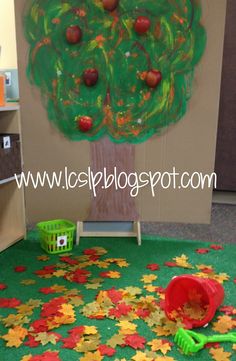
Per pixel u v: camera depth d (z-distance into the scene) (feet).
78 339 3.60
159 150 5.74
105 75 5.54
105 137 5.76
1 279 4.80
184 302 4.18
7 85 6.70
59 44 5.52
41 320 3.88
